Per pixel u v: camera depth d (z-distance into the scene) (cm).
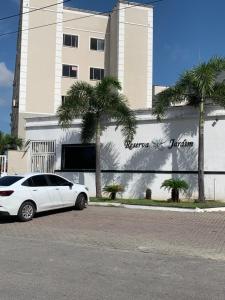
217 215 1830
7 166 2867
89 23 4781
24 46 4316
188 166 2352
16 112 4581
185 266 959
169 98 2209
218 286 791
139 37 4728
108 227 1518
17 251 1095
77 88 2367
